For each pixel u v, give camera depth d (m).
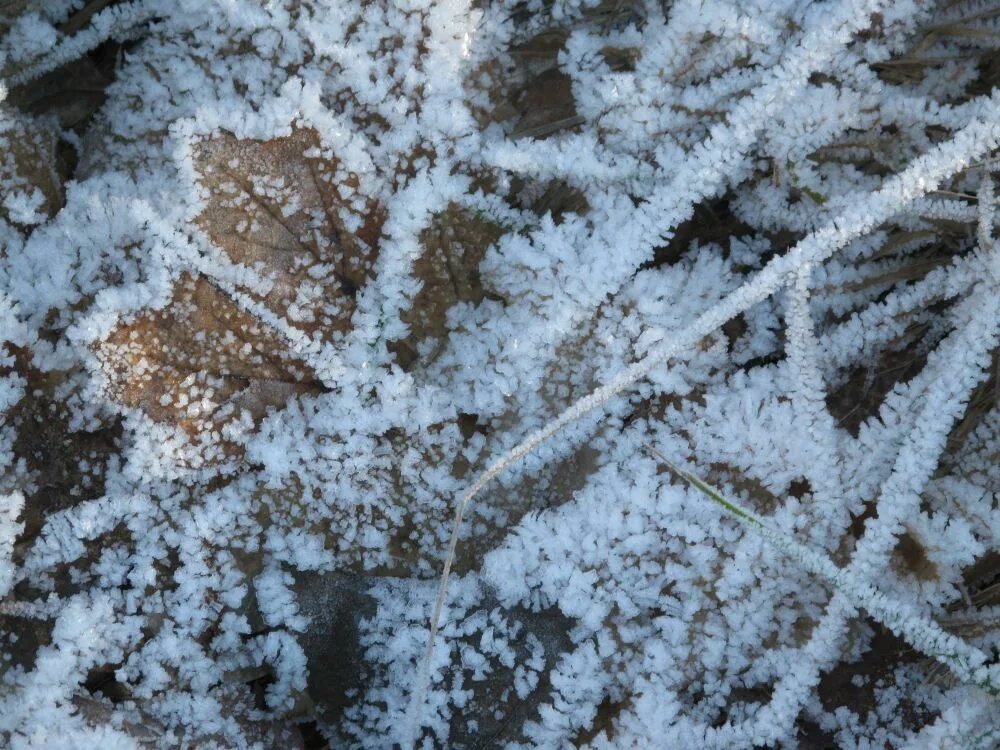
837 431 0.25
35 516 0.24
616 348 0.25
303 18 0.25
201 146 0.24
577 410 0.23
